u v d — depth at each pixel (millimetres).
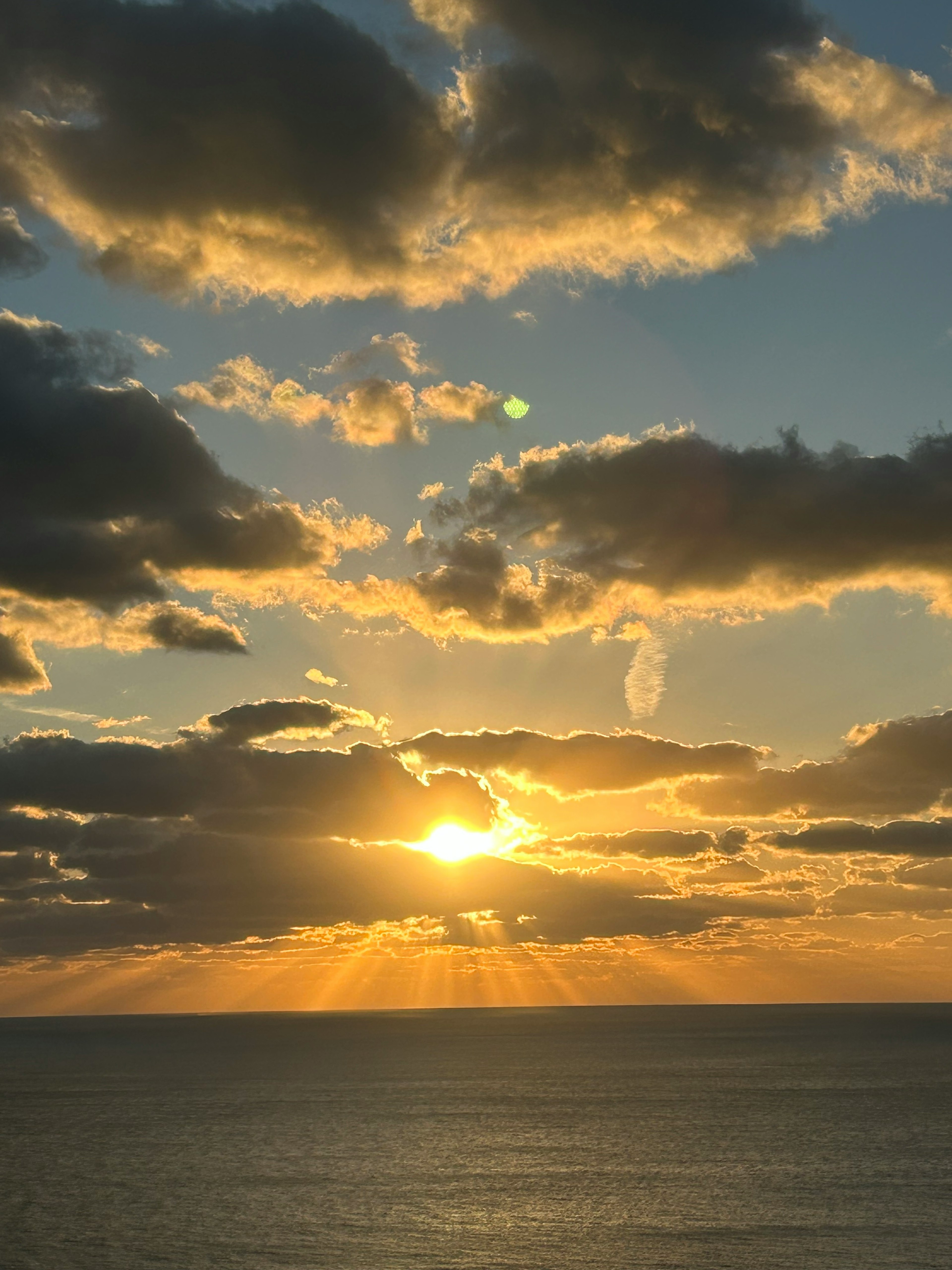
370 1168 73812
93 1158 79562
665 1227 55781
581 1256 50781
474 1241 53750
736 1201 61719
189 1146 84688
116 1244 53750
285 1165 75375
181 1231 56188
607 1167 73000
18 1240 54688
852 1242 52062
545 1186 66938
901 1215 57500
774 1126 91125
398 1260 50438
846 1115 97500
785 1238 53062
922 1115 96312
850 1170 70375
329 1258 50812
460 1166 74188
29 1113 108438
